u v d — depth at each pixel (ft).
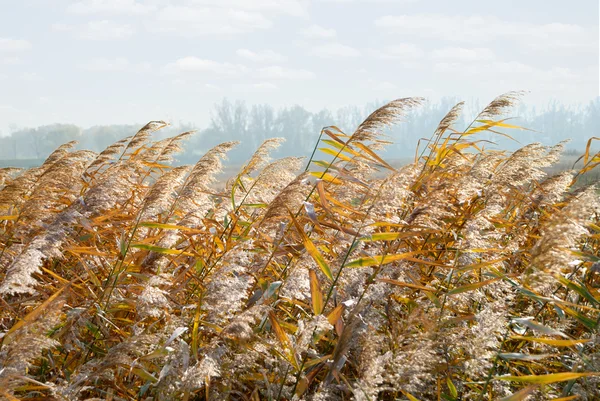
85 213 13.94
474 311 13.94
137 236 16.08
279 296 12.78
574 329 13.84
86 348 11.85
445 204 14.29
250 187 18.01
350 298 12.25
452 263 13.92
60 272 15.39
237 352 11.35
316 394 9.88
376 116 14.58
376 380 9.25
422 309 11.18
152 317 12.99
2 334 9.67
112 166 18.13
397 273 12.98
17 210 15.72
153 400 10.38
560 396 10.27
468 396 11.32
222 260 12.39
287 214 13.94
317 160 15.03
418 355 9.74
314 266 12.44
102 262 14.76
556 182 16.75
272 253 13.65
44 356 11.66
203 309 11.89
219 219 16.84
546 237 9.03
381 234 12.24
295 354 10.51
